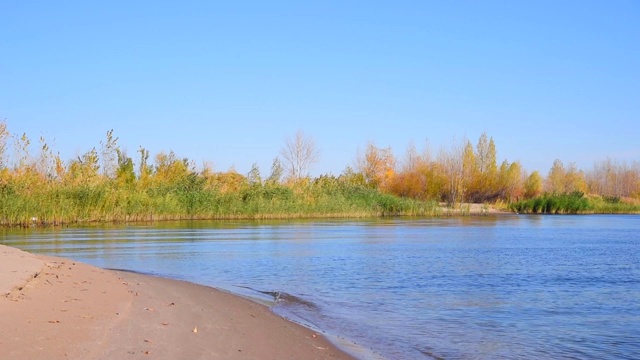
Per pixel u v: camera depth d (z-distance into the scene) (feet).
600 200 338.13
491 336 43.32
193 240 117.50
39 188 156.97
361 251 101.30
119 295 47.26
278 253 95.81
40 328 34.06
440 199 326.65
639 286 68.08
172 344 33.86
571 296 61.00
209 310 45.57
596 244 124.26
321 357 34.73
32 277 49.08
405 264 84.64
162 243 110.32
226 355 32.81
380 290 62.28
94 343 32.04
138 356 30.73
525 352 39.14
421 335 42.93
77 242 109.81
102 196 166.20
